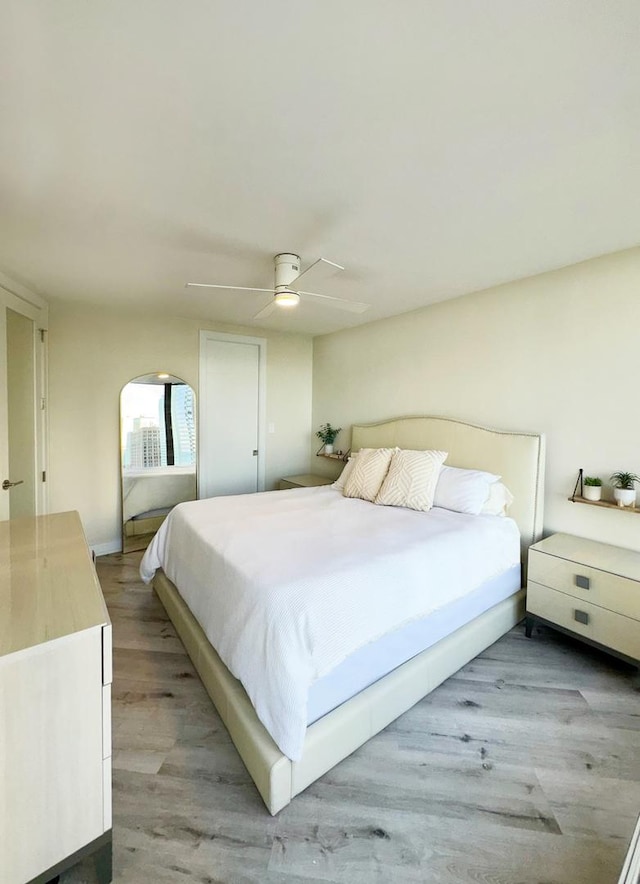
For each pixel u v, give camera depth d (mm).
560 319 2619
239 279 2822
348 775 1522
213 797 1434
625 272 2324
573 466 2594
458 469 2973
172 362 4039
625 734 1729
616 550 2375
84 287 3012
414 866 1222
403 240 2160
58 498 3504
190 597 2219
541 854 1259
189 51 1020
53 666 1010
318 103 1189
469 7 908
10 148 1397
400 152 1422
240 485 4574
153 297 3285
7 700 958
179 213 1868
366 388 4203
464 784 1489
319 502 3047
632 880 895
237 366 4461
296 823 1344
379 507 2893
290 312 3734
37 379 3221
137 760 1585
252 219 1927
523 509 2711
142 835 1300
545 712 1854
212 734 1720
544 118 1247
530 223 1968
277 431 4812
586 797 1444
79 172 1546
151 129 1304
